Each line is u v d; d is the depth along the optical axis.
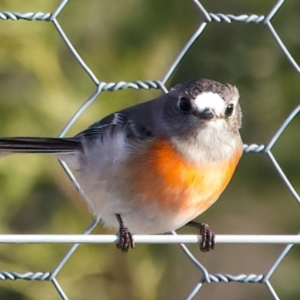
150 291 12.02
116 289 11.93
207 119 9.44
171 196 9.36
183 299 12.63
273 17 12.45
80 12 11.90
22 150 9.68
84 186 9.71
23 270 11.50
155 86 10.08
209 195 9.55
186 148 9.39
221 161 9.55
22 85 11.44
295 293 12.99
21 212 11.70
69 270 11.71
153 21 12.08
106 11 11.99
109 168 9.44
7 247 11.52
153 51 12.02
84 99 11.59
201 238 8.94
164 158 9.31
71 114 11.43
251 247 13.71
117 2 12.03
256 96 12.51
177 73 12.26
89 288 11.84
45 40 11.54
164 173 9.30
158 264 12.18
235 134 9.81
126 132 9.50
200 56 12.41
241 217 12.95
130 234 9.43
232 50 12.50
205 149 9.42
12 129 11.33
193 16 12.15
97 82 9.95
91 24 11.93
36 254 11.57
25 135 11.34
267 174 12.68
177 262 12.59
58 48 11.63
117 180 9.41
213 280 9.84
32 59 11.36
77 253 11.73
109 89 9.97
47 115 11.38
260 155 12.61
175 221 9.56
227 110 9.67
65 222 11.76
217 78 12.48
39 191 11.73
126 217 9.55
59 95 11.44
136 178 9.33
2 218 11.55
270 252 13.58
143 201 9.38
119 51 11.93
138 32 12.02
